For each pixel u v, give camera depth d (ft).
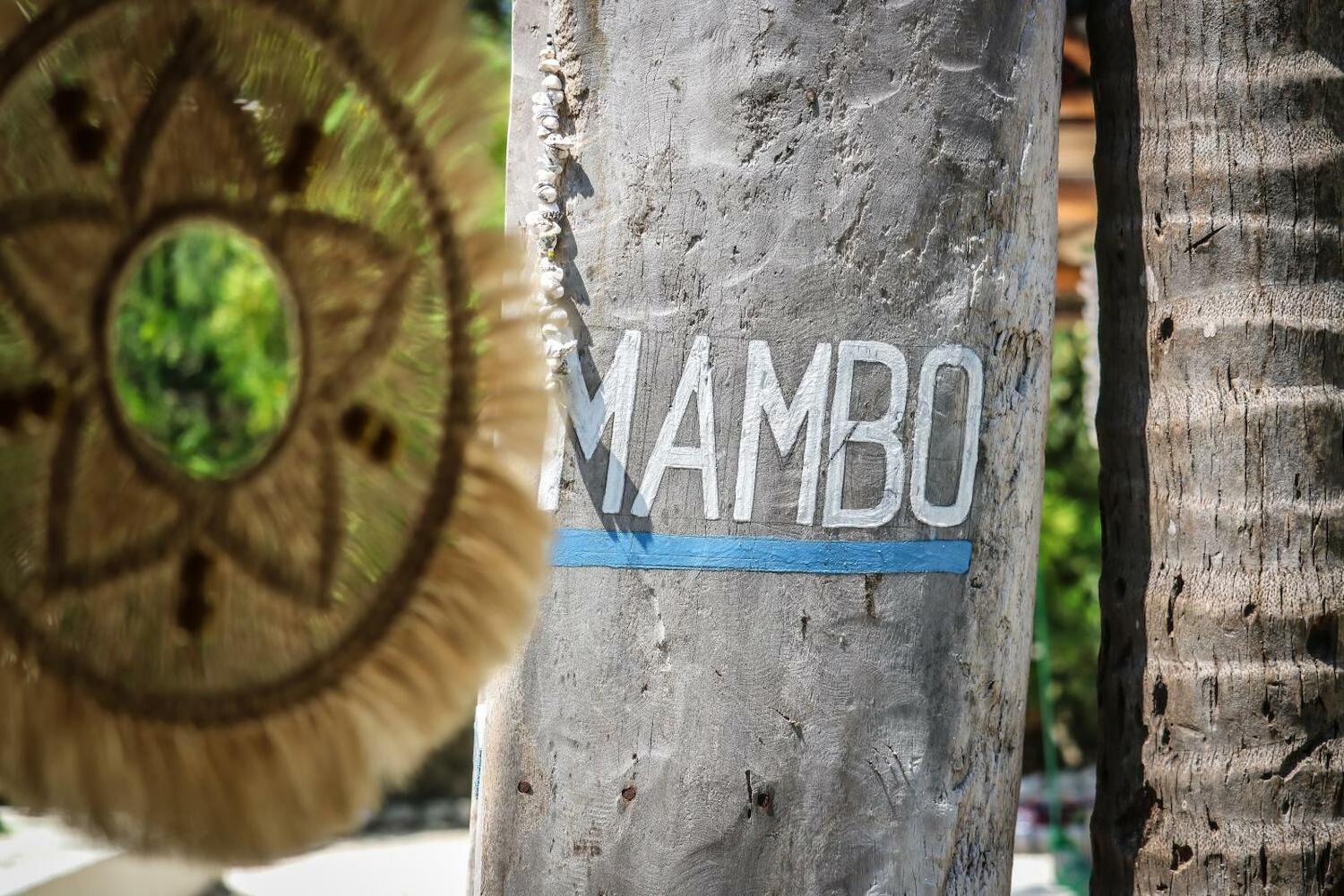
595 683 5.72
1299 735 5.96
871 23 5.65
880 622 5.73
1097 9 6.84
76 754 3.67
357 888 16.21
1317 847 5.90
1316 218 6.21
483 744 6.17
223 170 3.68
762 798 5.62
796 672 5.64
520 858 5.88
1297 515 6.05
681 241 5.65
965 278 5.85
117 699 3.68
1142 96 6.56
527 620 3.99
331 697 3.82
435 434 3.84
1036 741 22.86
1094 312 13.94
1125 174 6.63
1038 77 6.10
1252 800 5.97
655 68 5.67
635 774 5.67
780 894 5.64
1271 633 6.00
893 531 5.74
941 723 5.86
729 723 5.62
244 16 3.70
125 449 3.68
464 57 3.84
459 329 3.84
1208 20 6.33
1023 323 6.10
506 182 6.13
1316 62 6.27
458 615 3.90
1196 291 6.33
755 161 5.61
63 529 3.65
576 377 5.72
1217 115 6.31
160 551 3.70
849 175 5.65
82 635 3.67
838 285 5.65
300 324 3.71
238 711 3.75
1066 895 16.38
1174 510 6.31
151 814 3.72
